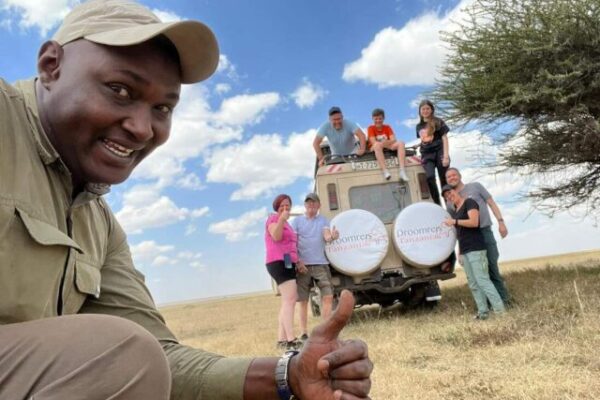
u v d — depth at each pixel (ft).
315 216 25.50
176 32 4.98
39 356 3.73
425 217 27.37
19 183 4.63
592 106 29.71
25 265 4.48
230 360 5.43
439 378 13.15
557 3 28.30
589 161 33.45
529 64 29.86
